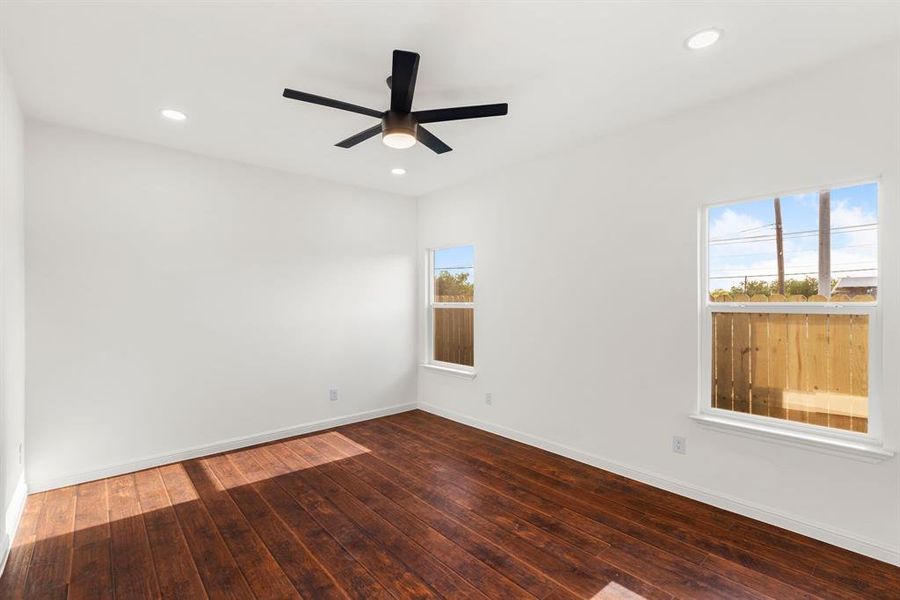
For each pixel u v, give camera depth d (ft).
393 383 16.43
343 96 8.77
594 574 6.95
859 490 7.32
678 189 9.55
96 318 10.53
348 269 15.20
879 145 7.12
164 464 11.46
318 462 11.64
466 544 7.80
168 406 11.57
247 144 11.35
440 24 6.48
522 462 11.57
